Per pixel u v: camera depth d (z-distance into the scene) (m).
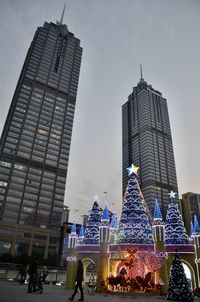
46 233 140.12
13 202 138.62
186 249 30.62
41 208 145.00
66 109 177.12
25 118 158.88
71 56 197.50
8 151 146.75
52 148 161.25
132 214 30.86
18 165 146.75
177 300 20.50
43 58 183.12
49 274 39.81
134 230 29.88
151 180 197.00
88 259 32.03
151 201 187.62
